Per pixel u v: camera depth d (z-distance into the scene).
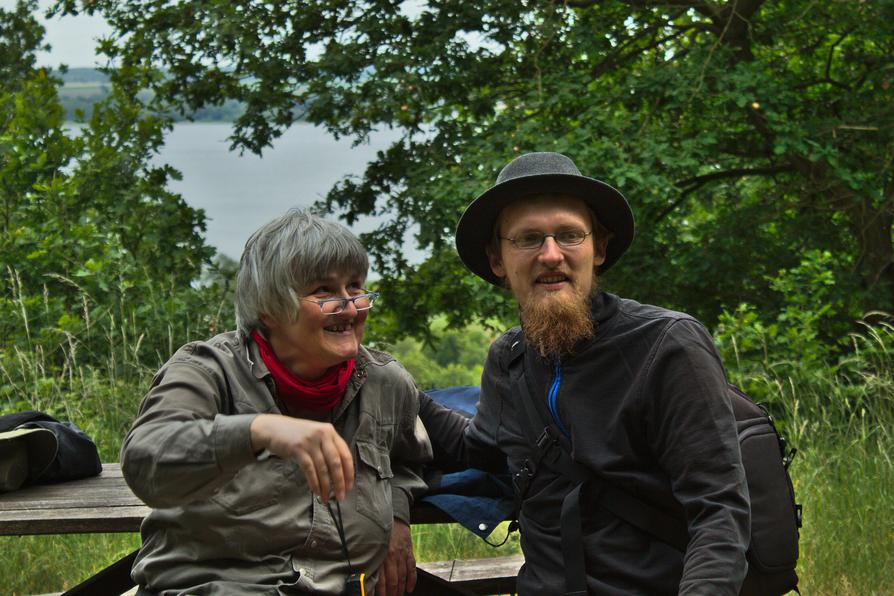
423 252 8.43
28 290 6.23
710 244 8.63
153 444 1.80
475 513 2.35
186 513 2.00
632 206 7.85
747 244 8.65
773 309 8.47
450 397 2.79
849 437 4.68
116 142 8.55
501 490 2.43
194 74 9.32
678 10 8.80
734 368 5.89
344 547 2.07
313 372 2.11
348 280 2.07
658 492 2.01
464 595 2.38
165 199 8.39
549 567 2.12
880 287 8.15
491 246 2.27
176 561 2.03
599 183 2.11
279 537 2.03
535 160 2.15
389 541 2.20
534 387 2.17
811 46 9.17
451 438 2.49
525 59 8.78
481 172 7.87
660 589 2.00
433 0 8.69
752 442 2.03
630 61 9.20
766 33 8.70
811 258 6.62
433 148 8.73
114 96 8.64
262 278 2.03
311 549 2.05
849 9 8.41
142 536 2.11
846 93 8.82
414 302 9.89
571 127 8.09
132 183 8.33
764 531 1.98
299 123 9.32
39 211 6.96
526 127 7.99
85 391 5.12
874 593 3.25
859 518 3.70
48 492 2.62
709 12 8.62
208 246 8.30
